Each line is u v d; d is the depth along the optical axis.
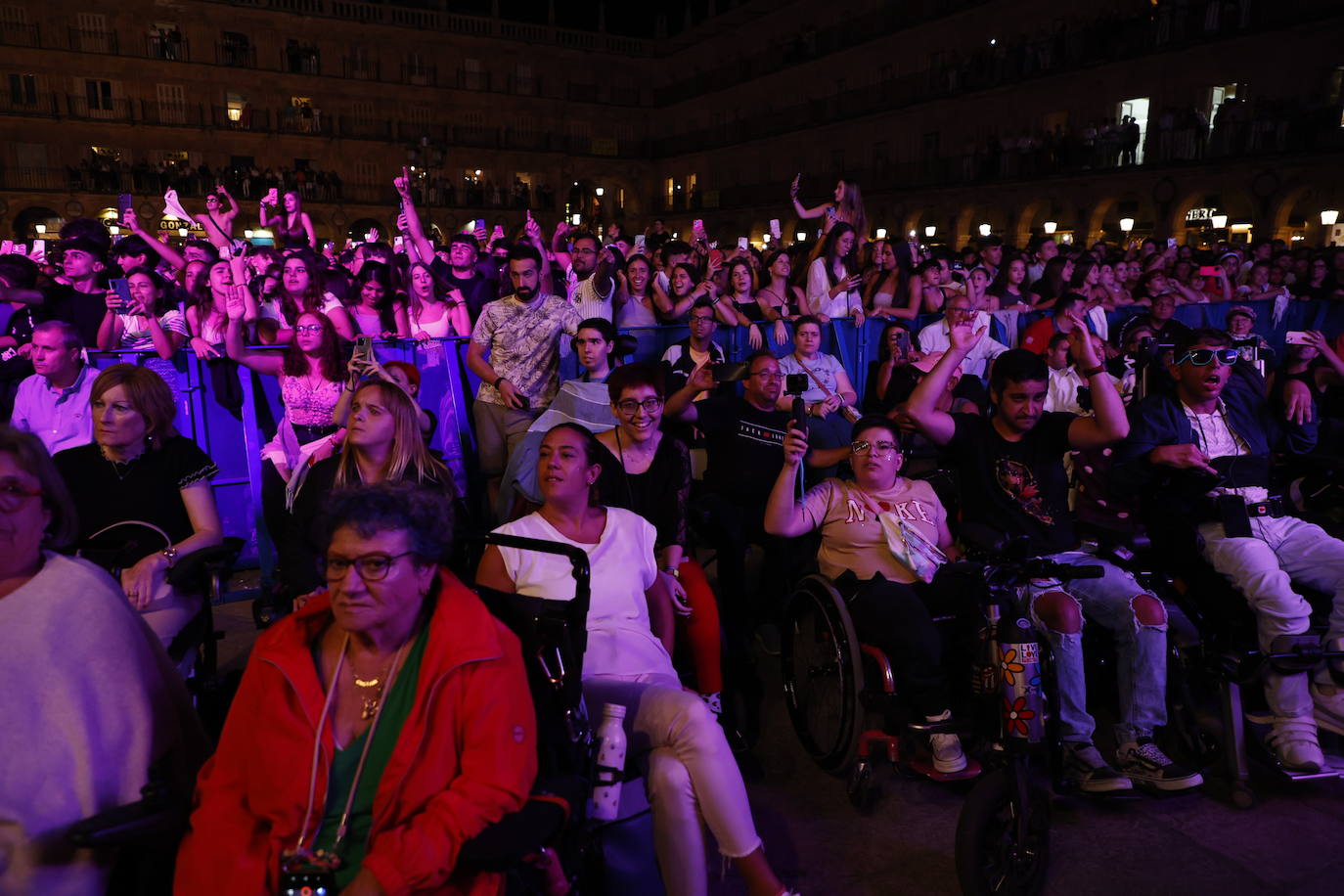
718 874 2.79
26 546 1.82
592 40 42.81
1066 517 3.52
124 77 34.03
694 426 4.52
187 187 33.84
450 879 1.75
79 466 2.96
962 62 28.70
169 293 5.68
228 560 2.98
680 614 3.27
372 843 1.71
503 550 2.83
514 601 2.16
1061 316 6.30
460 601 1.87
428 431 4.20
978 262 11.62
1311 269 11.59
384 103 38.62
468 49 40.19
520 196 41.16
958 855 2.55
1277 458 4.23
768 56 38.22
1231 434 3.60
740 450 4.33
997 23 28.28
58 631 1.78
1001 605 2.77
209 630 3.04
